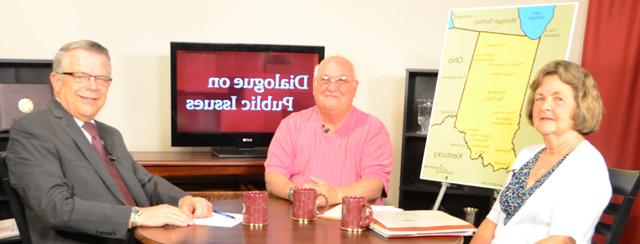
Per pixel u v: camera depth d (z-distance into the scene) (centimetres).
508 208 194
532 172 194
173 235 157
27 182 170
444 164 265
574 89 184
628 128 317
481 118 257
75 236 179
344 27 361
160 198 214
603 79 326
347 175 246
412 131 354
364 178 234
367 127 249
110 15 330
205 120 328
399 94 370
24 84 286
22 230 177
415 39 368
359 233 165
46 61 290
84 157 187
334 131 250
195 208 183
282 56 330
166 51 340
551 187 181
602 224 206
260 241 152
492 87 255
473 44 263
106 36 331
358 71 365
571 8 239
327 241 155
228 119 330
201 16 343
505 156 248
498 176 249
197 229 164
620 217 198
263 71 330
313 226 172
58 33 323
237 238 154
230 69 326
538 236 180
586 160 178
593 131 188
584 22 354
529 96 203
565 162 181
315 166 247
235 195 288
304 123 252
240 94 329
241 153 326
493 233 202
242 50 325
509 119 248
